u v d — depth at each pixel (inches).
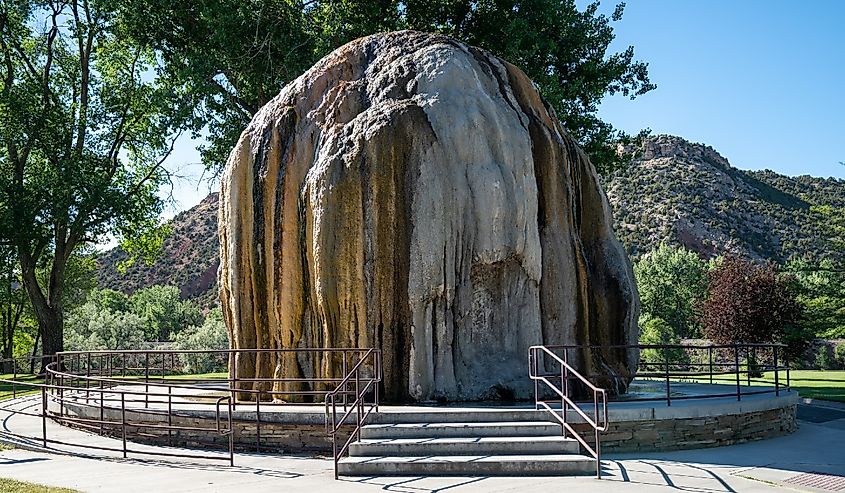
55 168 1422.2
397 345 608.1
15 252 1471.5
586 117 1298.0
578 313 658.2
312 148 668.7
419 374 603.2
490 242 625.6
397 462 449.1
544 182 668.1
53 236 1509.6
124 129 1552.7
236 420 551.8
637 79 1338.6
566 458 452.8
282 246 655.1
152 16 1296.8
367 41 720.3
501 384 621.3
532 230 641.6
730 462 487.2
